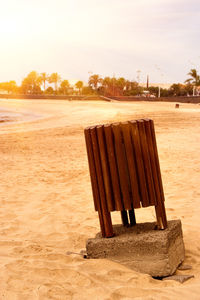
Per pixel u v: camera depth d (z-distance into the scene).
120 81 152.00
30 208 6.78
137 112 43.72
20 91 184.25
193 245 4.39
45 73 180.62
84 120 39.44
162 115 37.94
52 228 5.49
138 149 3.74
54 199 7.43
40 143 20.64
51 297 3.06
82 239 4.90
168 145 15.57
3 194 8.02
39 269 3.66
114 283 3.38
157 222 3.82
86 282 3.38
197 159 11.32
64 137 23.91
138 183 3.79
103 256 3.88
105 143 3.80
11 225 5.71
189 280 3.48
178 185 7.85
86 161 12.79
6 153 16.45
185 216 5.56
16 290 3.21
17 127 37.03
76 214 6.25
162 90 132.88
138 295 3.11
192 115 36.88
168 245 3.67
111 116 40.66
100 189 3.86
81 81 160.38
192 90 119.31
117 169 3.80
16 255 4.25
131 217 4.16
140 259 3.72
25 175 10.45
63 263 3.95
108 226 3.89
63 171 10.88
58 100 123.25
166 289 3.21
